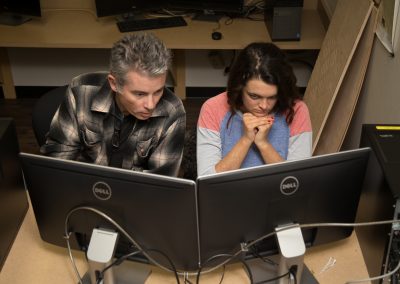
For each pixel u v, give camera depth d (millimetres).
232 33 3109
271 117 1720
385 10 1990
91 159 1855
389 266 1253
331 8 3049
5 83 3838
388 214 1228
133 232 1261
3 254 1442
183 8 3320
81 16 3346
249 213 1228
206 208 1188
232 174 1161
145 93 1455
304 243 1323
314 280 1404
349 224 1246
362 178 1303
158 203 1180
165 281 1409
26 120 3617
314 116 2605
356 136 2463
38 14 3176
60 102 1821
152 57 1403
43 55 3793
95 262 1249
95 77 1781
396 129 1468
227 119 1782
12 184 1505
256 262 1448
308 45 2982
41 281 1402
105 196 1209
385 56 2059
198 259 1275
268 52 1588
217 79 3893
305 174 1213
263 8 3359
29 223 1608
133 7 3232
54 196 1264
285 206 1249
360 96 2424
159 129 1751
